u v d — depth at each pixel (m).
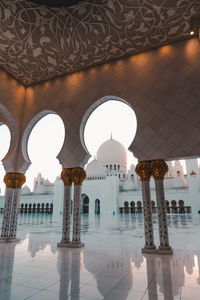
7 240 6.75
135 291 2.71
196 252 5.02
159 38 6.06
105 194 34.31
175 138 5.47
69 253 5.05
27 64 7.05
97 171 38.56
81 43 6.18
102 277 3.26
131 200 33.91
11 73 7.52
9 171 7.36
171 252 4.89
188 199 29.17
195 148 5.18
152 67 6.32
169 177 36.31
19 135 7.73
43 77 7.78
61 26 5.66
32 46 6.27
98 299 2.47
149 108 6.00
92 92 6.95
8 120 7.52
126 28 5.70
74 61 6.95
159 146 5.61
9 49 6.37
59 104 7.41
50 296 2.55
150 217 5.41
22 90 8.09
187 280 3.12
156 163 5.53
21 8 5.15
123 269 3.70
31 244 6.33
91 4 5.09
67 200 6.49
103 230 10.12
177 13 5.27
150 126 5.85
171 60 6.12
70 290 2.74
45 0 5.04
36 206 38.50
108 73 6.89
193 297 2.53
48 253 5.06
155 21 5.48
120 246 5.96
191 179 27.42
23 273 3.46
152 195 31.14
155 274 3.41
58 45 6.25
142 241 6.82
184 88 5.72
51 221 17.17
